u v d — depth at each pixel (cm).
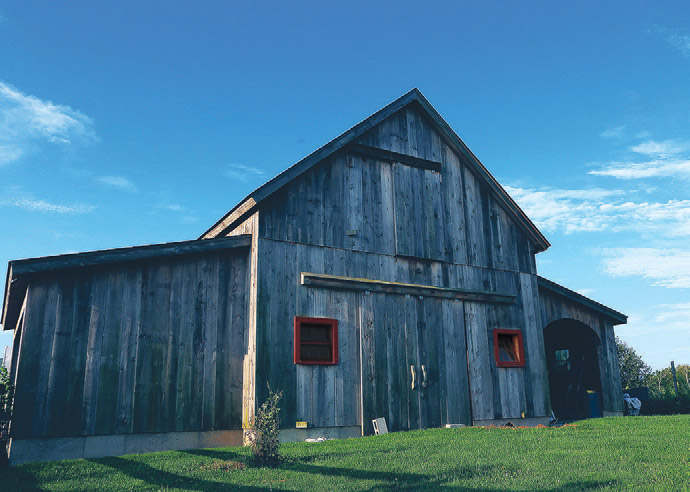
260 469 898
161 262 1230
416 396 1429
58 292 1098
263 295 1265
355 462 910
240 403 1255
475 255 1681
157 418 1147
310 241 1371
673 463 812
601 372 1919
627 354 3606
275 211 1335
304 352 1305
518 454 928
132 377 1138
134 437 1115
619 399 1916
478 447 1007
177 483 827
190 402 1195
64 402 1056
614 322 1995
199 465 944
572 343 2111
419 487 736
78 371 1083
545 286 1833
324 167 1442
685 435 1088
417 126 1662
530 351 1709
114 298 1155
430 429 1305
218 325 1270
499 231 1766
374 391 1362
